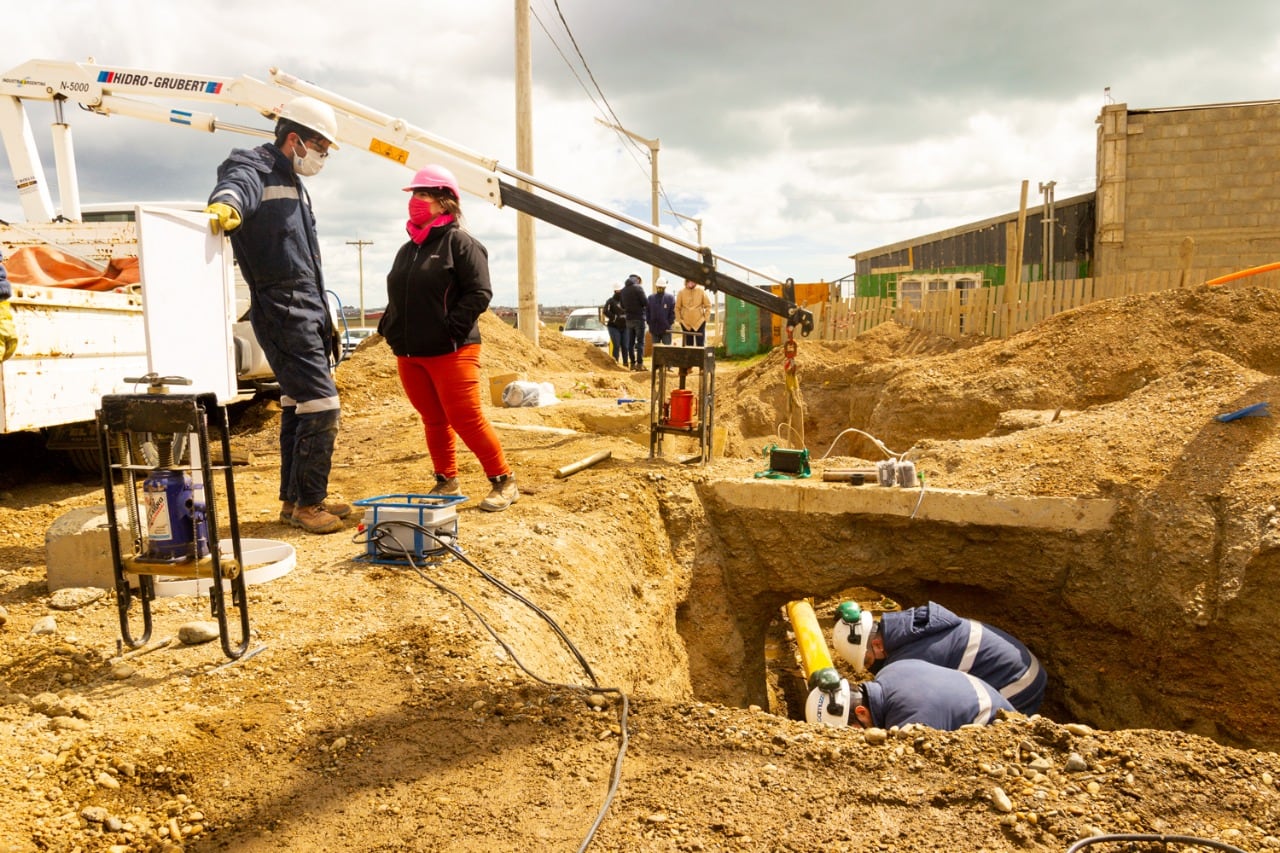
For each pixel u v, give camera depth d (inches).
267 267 184.5
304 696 126.6
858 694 172.7
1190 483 230.7
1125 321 436.1
